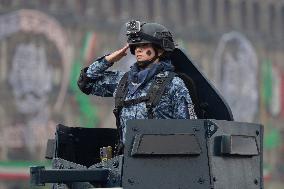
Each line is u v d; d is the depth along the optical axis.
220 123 20.28
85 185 21.19
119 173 19.95
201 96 22.69
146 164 19.58
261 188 21.84
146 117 21.14
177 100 21.12
